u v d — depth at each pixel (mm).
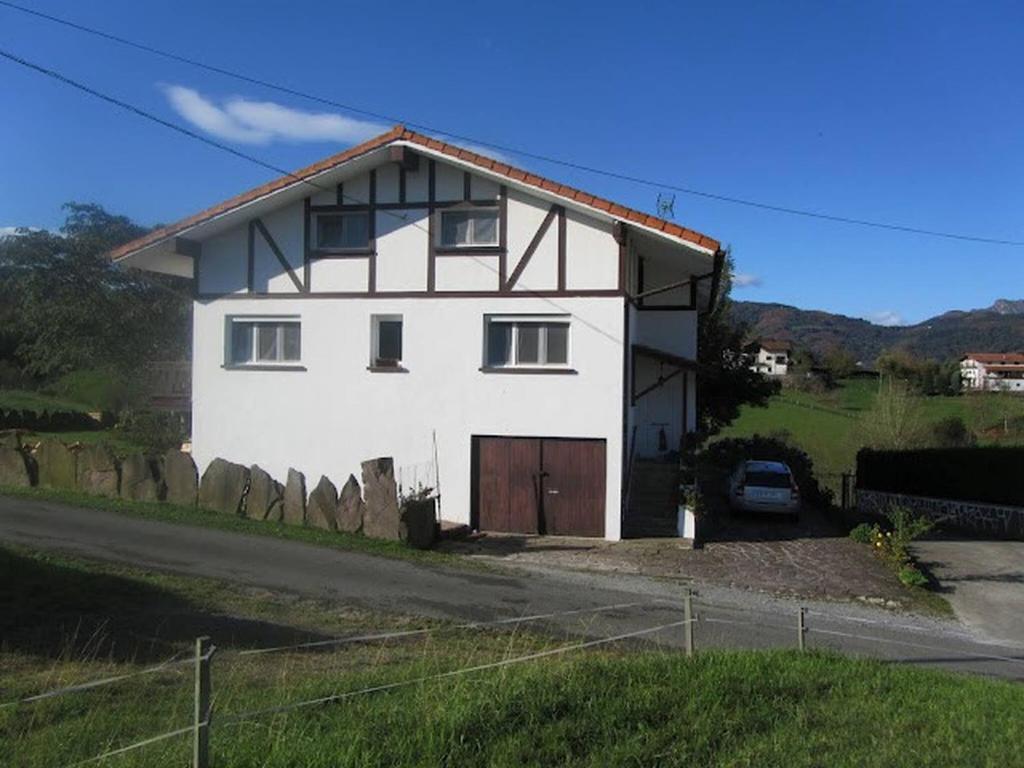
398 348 19094
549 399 17922
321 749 4570
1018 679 9438
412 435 18547
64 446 17469
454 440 18328
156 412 28281
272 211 19234
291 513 15547
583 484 17812
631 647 9203
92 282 36281
